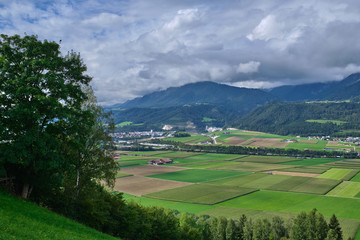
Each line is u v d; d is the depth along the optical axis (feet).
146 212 198.70
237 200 413.39
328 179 571.69
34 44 137.28
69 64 153.38
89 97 186.50
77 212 154.92
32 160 131.34
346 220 325.62
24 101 130.52
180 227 241.55
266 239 275.18
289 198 426.92
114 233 170.81
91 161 175.01
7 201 118.42
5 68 130.00
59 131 145.69
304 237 265.13
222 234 283.18
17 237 88.99
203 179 574.15
